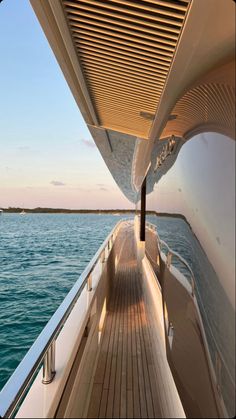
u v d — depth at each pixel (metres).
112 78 2.30
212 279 0.82
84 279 2.00
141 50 1.82
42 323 8.84
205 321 0.88
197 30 1.11
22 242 29.42
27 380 1.00
